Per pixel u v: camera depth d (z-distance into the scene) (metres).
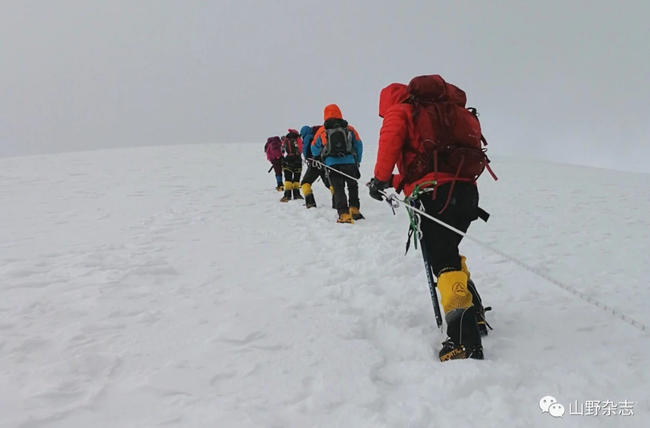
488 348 2.63
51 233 5.77
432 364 2.41
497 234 6.03
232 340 2.67
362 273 4.29
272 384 2.21
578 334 2.83
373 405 2.07
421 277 4.20
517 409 2.02
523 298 3.52
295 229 6.27
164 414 1.94
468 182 2.73
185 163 16.61
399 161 2.91
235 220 6.86
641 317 3.09
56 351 2.51
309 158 7.66
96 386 2.14
